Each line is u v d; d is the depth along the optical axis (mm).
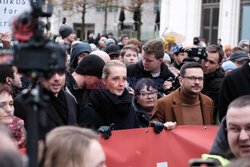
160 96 4168
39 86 1328
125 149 2855
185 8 20438
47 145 1620
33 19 1272
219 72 4363
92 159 1595
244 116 1914
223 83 3600
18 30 1271
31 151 1277
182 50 5848
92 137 1659
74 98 3227
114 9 37375
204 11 20250
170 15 20969
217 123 4066
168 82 4293
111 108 3176
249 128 1923
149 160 2953
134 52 5312
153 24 34375
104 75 3229
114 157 2812
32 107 1271
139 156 2908
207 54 4250
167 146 3018
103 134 2754
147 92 3715
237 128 1954
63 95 2996
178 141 3055
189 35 20422
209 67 4254
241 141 1932
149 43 4301
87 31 38312
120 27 25594
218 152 2201
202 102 3707
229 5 18875
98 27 37938
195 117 3629
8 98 2613
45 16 1323
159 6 34312
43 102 1286
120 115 3260
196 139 3068
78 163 1568
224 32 19094
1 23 4004
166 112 3617
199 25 20281
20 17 1258
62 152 1582
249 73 3502
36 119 1271
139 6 20906
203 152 3062
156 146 2977
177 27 20688
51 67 1284
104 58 4371
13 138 2582
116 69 3189
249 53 8336
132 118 3383
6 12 4004
